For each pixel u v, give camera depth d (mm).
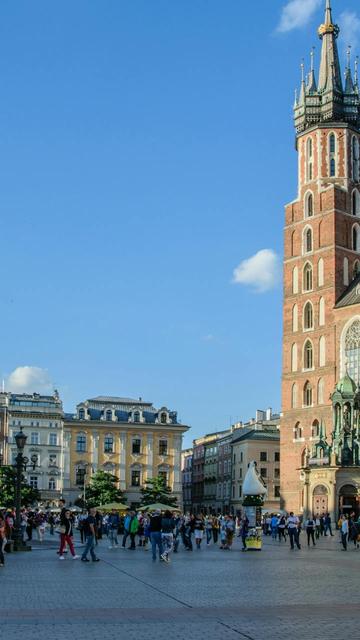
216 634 20016
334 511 103062
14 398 183375
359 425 106375
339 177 131250
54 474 177875
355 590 30781
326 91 133875
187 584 33281
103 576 37188
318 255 129250
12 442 178000
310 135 134250
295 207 134500
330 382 123000
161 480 157250
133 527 64188
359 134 134625
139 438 171250
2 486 139250
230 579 35812
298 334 130125
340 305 123875
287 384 130250
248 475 69312
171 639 19281
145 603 26516
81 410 170250
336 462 104062
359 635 19812
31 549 61969
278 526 84938
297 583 33844
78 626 21250
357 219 131250
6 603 26312
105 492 152125
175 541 62844
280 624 21672
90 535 47656
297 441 126562
